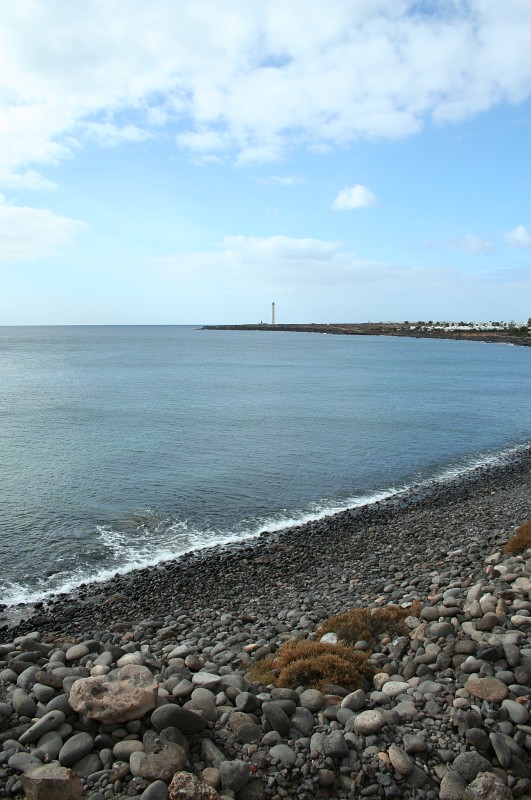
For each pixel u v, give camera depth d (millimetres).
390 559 19594
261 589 17453
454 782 6785
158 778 6645
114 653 10547
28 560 20328
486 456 39156
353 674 9312
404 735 7496
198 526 24297
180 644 12750
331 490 30359
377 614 11898
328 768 7020
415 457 38125
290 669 9445
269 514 26188
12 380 83875
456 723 7789
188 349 182500
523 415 55781
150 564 20188
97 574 19281
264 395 68250
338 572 18609
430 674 9297
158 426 46750
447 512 26094
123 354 154125
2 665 9656
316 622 13641
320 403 61562
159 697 8117
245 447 39219
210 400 63312
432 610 11641
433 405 61125
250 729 7695
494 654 9211
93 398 64125
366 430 46312
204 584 18062
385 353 162250
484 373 99625
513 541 17031
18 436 42094
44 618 15523
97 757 7156
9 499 27172
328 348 190250
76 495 28016
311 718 8062
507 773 7020
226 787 6625
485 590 12398
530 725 7789
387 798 6703
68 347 193250
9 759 6945
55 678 8672
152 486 29781
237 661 11148
